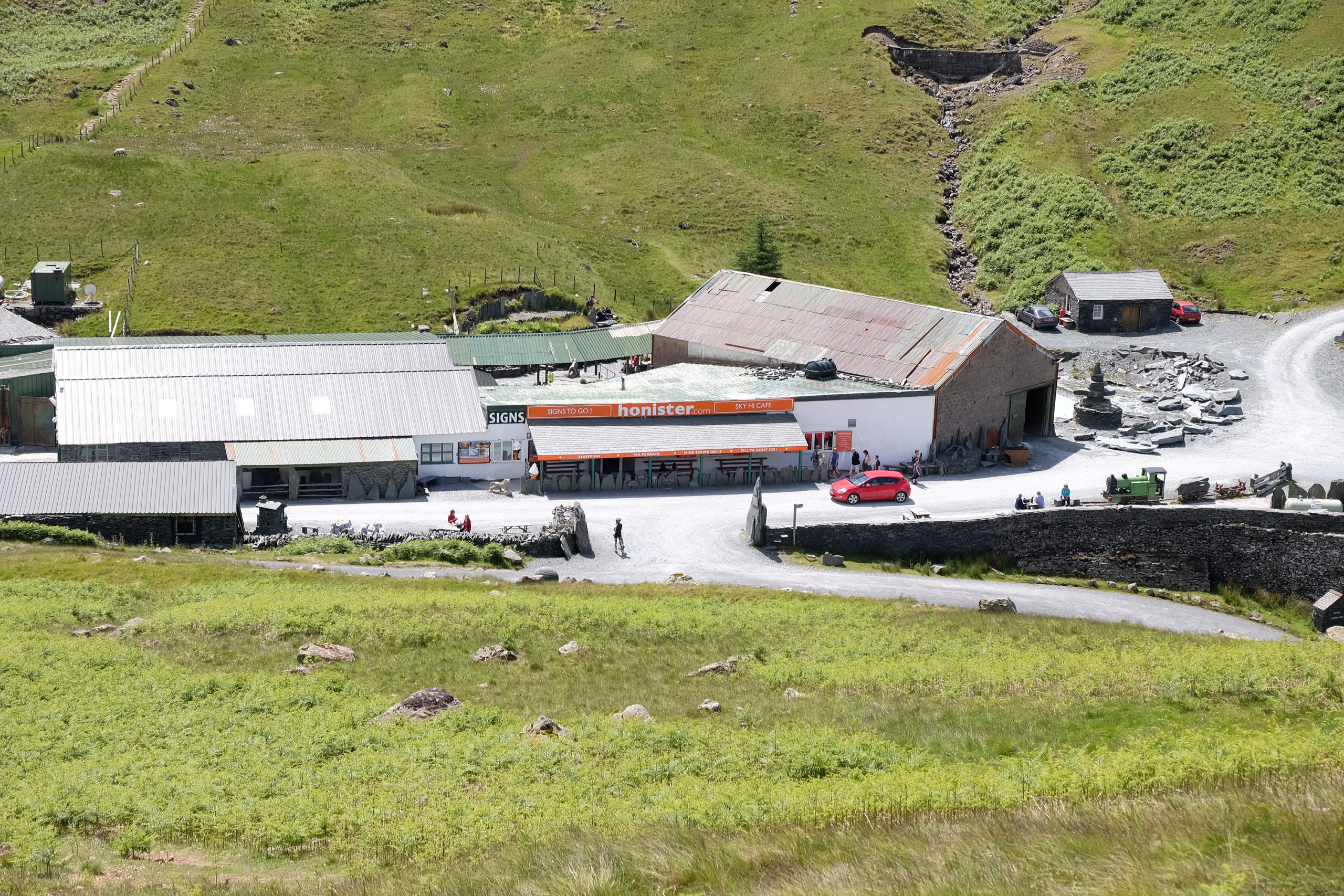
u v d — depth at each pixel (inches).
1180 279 6097.4
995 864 1035.3
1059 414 4360.2
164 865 1251.2
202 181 6200.8
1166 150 7071.9
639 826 1270.9
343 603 2331.4
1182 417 4195.4
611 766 1517.0
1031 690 1883.6
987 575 3169.3
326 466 3405.5
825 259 6412.4
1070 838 1082.1
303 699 1791.3
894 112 7760.8
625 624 2301.9
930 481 3659.0
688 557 3070.9
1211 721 1668.3
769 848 1165.1
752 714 1750.7
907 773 1445.6
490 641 2190.0
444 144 7273.6
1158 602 3029.0
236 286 5398.6
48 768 1504.7
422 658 2078.0
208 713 1720.0
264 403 3609.7
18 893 1156.5
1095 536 3233.3
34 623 2165.4
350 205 6151.6
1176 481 3602.4
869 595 2839.6
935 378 3799.2
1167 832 1072.2
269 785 1454.2
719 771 1492.4
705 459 3607.3
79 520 2898.6
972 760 1546.5
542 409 3607.3
